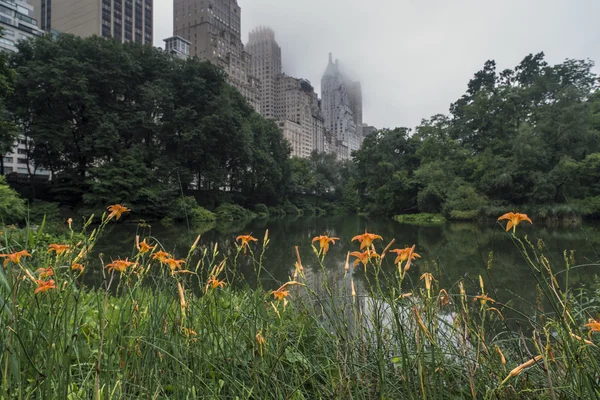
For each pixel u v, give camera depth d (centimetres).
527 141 2703
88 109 2659
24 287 157
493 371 153
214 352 172
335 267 804
